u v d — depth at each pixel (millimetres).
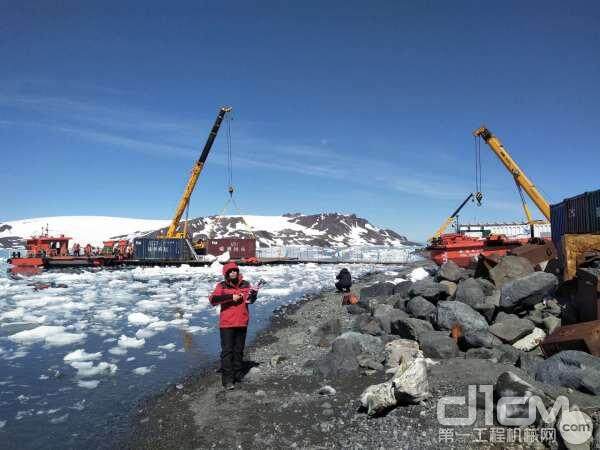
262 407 5938
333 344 7883
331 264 49938
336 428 4996
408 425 4641
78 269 42094
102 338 11820
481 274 11102
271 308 16812
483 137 34438
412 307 9781
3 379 8180
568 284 8148
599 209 11859
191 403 6426
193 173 48875
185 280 31391
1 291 24031
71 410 6559
